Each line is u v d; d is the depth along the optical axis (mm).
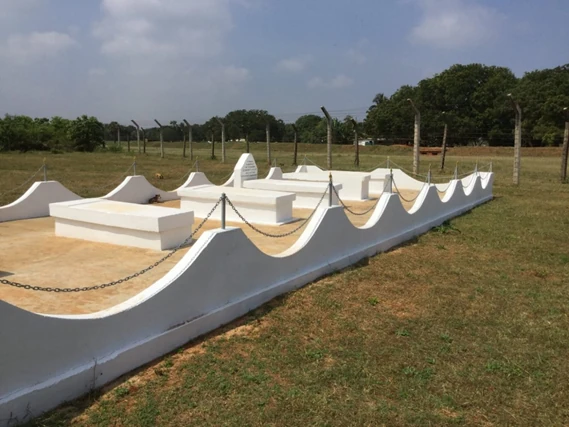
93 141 43938
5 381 3127
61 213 7949
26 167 24625
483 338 4969
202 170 24344
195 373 3963
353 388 3893
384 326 5164
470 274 7188
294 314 5293
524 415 3600
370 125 58750
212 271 4797
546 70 54375
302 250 6293
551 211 13289
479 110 53031
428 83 56031
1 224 9156
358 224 10047
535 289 6582
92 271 6051
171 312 4359
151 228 7074
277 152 45000
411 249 8609
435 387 3967
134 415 3354
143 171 23594
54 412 3322
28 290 5242
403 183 17047
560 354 4637
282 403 3604
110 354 3809
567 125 20953
